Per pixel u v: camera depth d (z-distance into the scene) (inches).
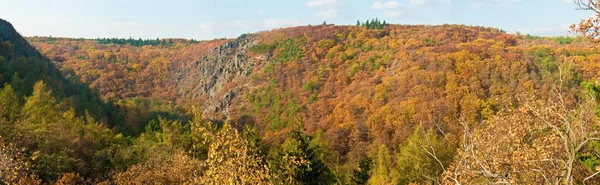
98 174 832.3
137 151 989.8
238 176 390.0
